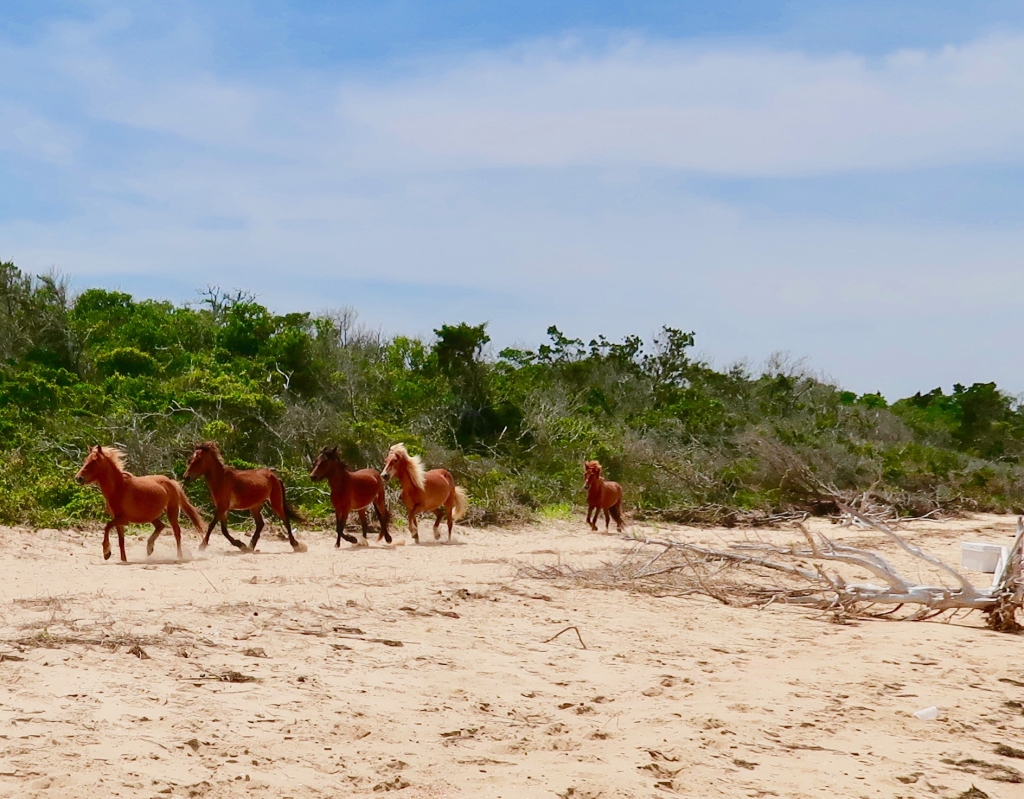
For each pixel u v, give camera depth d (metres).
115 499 14.95
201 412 24.73
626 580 14.12
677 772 6.07
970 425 45.53
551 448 30.12
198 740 5.84
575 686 8.06
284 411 25.66
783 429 36.56
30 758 5.26
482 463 27.59
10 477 19.89
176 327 31.59
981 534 25.16
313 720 6.49
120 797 4.88
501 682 8.00
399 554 17.25
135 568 14.29
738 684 8.47
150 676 7.23
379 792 5.37
